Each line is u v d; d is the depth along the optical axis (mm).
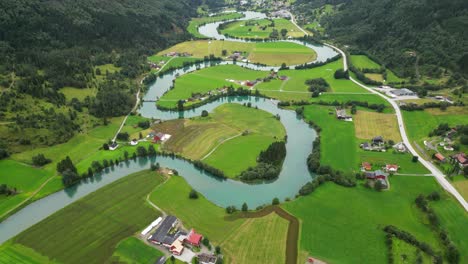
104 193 140500
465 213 124062
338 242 113188
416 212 125938
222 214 127750
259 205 134625
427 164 153750
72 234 119875
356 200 133000
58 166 151500
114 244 114750
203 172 156375
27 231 121875
